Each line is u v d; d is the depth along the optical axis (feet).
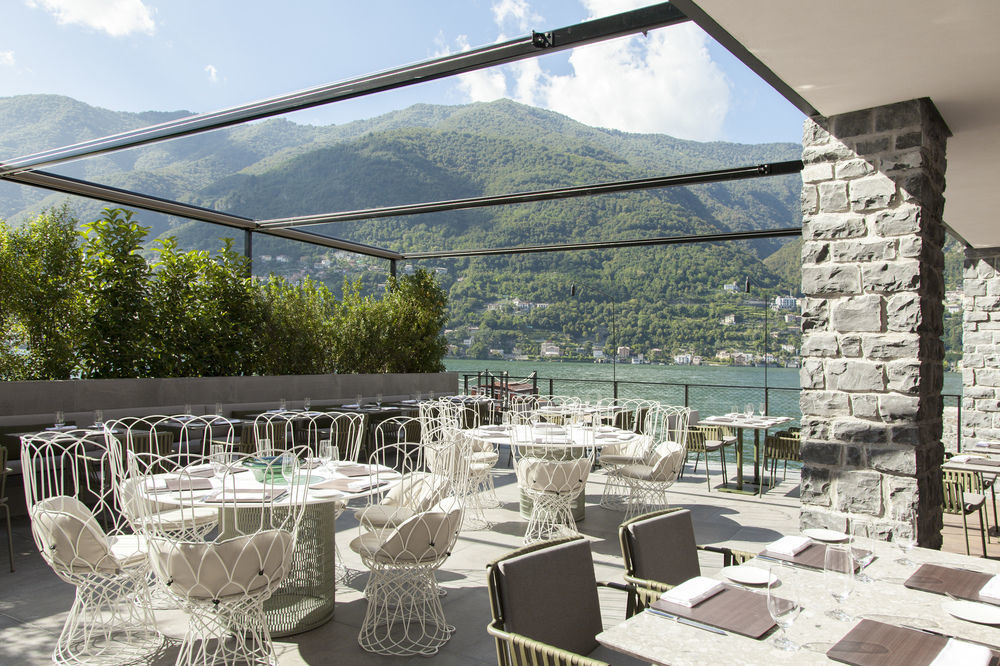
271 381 25.58
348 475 11.01
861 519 11.06
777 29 8.64
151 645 9.98
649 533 7.87
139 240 22.88
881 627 5.51
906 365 10.73
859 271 11.24
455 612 11.34
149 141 17.13
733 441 23.16
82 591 9.68
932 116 11.35
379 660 9.48
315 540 10.56
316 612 10.54
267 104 15.05
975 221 20.38
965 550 15.19
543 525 16.58
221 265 25.91
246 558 8.18
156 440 15.69
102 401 20.80
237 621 9.24
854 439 11.17
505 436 16.56
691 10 8.13
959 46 9.00
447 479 12.04
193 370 24.58
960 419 24.44
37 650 9.78
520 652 5.58
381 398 30.17
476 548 15.07
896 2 7.85
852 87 10.46
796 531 16.57
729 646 5.18
